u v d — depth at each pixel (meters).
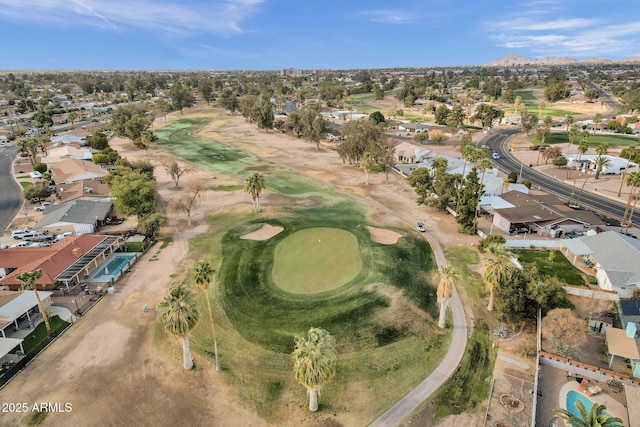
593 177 109.94
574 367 39.47
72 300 52.34
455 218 79.00
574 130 125.31
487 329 46.09
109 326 46.78
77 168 107.19
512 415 34.28
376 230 74.25
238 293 53.62
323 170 121.31
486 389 37.28
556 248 66.38
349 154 124.88
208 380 38.59
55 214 77.88
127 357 41.69
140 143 143.12
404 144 140.50
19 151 141.00
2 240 72.31
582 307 49.94
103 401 36.00
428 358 41.38
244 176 113.94
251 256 63.97
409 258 62.97
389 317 47.94
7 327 46.66
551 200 84.94
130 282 56.66
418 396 36.56
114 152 126.38
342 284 55.31
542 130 156.62
